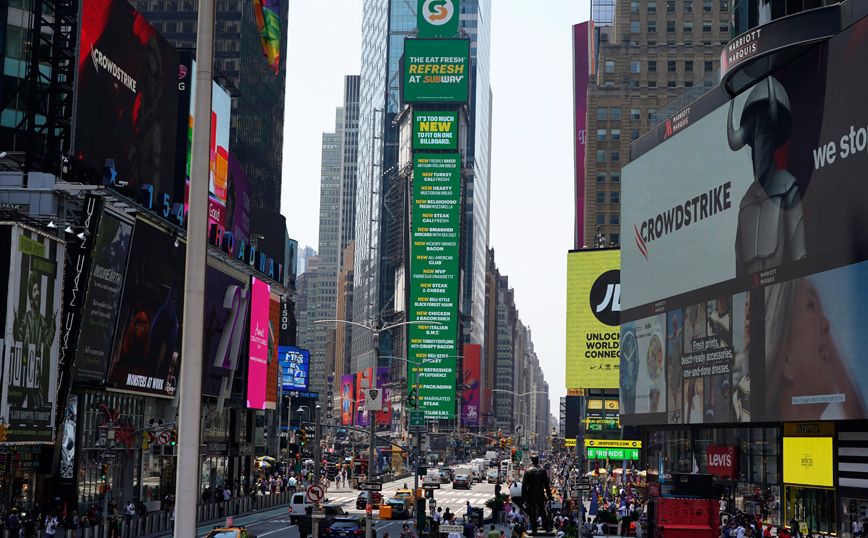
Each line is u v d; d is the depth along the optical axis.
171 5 150.75
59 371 54.41
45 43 63.19
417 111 180.62
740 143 67.06
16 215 51.09
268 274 101.38
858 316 52.06
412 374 176.12
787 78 60.47
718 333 69.69
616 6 176.88
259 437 122.19
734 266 67.44
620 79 169.12
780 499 64.62
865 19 52.47
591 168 167.12
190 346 19.30
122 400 67.38
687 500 29.75
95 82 61.62
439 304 176.75
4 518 47.50
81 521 54.47
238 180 109.19
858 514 55.16
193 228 19.59
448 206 178.12
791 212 59.34
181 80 86.06
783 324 60.03
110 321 60.84
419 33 187.25
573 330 118.50
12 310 45.56
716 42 168.38
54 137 59.56
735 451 71.00
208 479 87.69
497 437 184.62
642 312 85.50
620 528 53.25
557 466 155.62
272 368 104.81
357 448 179.62
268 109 162.75
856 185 52.66
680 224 77.56
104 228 58.16
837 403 53.75
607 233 165.38
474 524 57.78
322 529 52.97
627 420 89.38
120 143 66.12
